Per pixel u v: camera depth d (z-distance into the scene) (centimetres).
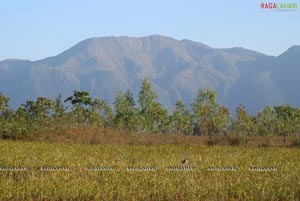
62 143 4716
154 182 2514
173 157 3709
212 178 2706
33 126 5350
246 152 4269
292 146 5266
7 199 2241
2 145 4250
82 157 3528
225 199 2323
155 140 5325
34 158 3359
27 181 2489
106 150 4153
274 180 2652
